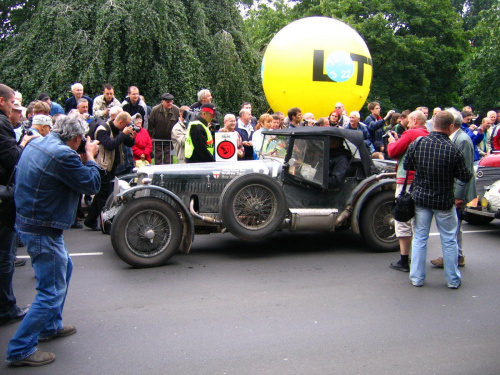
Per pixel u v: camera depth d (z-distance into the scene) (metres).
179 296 4.81
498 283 5.29
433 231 7.72
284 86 12.25
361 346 3.75
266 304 4.61
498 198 7.36
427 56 26.19
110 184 7.60
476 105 23.59
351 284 5.20
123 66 13.09
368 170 6.46
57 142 3.53
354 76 12.20
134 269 5.70
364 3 27.56
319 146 6.25
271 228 5.99
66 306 4.54
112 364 3.46
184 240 5.93
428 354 3.62
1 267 4.07
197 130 6.93
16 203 3.51
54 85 12.77
